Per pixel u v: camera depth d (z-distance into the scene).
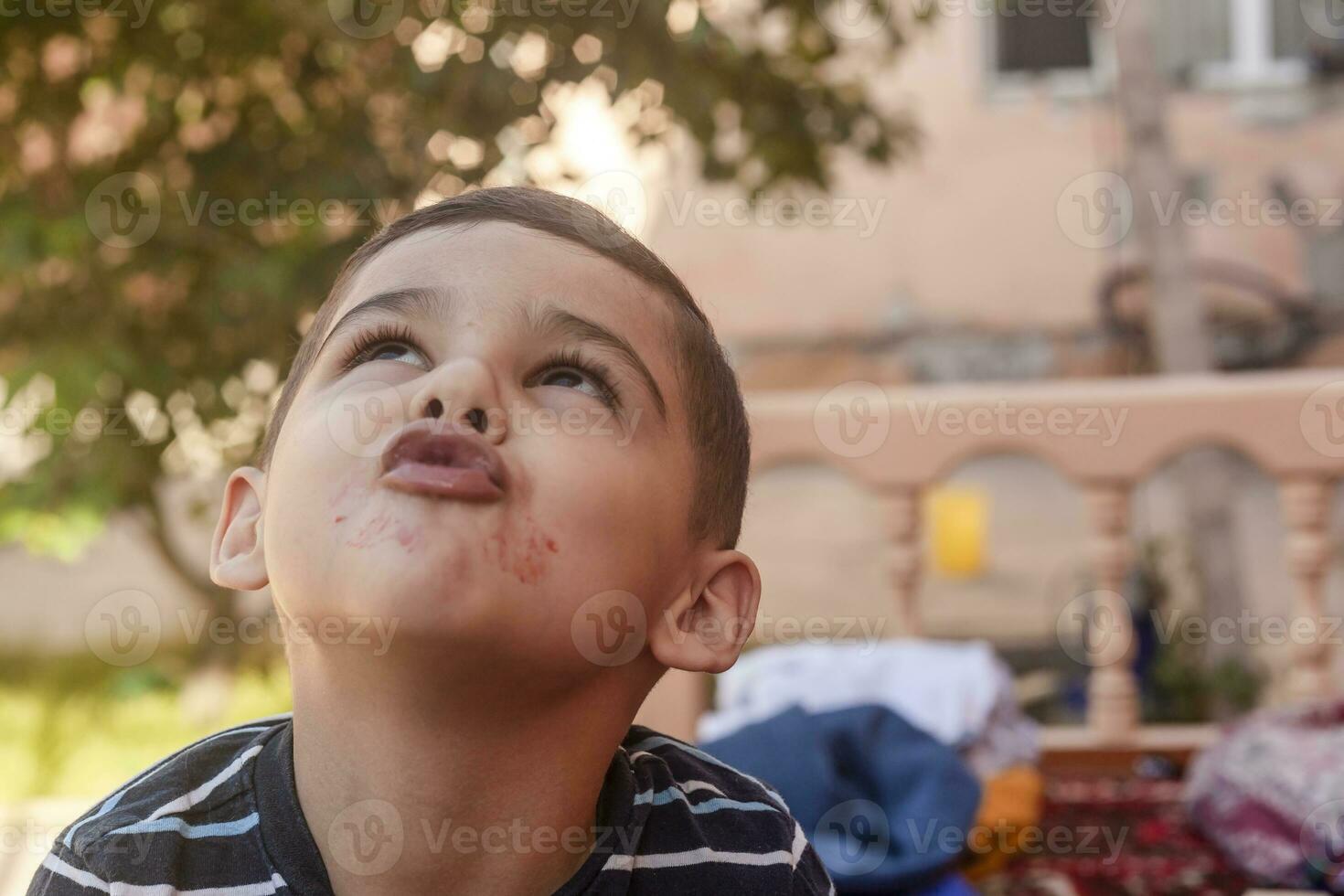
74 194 2.72
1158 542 4.15
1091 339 7.81
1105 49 7.56
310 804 0.65
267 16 2.71
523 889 0.65
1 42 2.75
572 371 0.63
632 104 2.94
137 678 4.22
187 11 2.78
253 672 4.10
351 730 0.61
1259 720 2.08
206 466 3.15
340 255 2.57
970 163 8.03
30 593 5.32
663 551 0.66
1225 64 8.06
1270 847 1.81
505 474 0.58
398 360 0.63
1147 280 4.37
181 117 2.88
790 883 0.79
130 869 0.66
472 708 0.59
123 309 2.80
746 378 8.11
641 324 0.67
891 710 1.79
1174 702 3.71
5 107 2.87
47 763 3.59
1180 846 1.97
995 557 7.10
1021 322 7.93
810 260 8.12
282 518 0.59
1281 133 7.95
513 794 0.63
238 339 2.88
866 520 7.68
